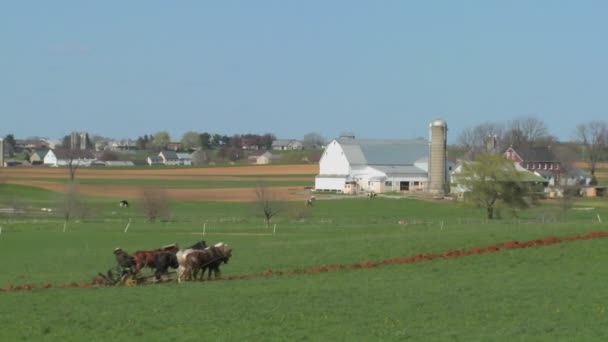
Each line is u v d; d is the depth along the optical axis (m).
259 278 62.34
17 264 75.19
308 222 133.00
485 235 79.50
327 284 58.56
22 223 125.50
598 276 59.84
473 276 61.41
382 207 177.88
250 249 80.12
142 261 60.62
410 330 43.16
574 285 55.62
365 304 50.09
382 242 78.75
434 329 43.28
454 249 73.38
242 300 51.88
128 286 58.94
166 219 138.75
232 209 172.75
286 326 44.59
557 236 77.19
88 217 140.50
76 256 80.12
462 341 40.62
